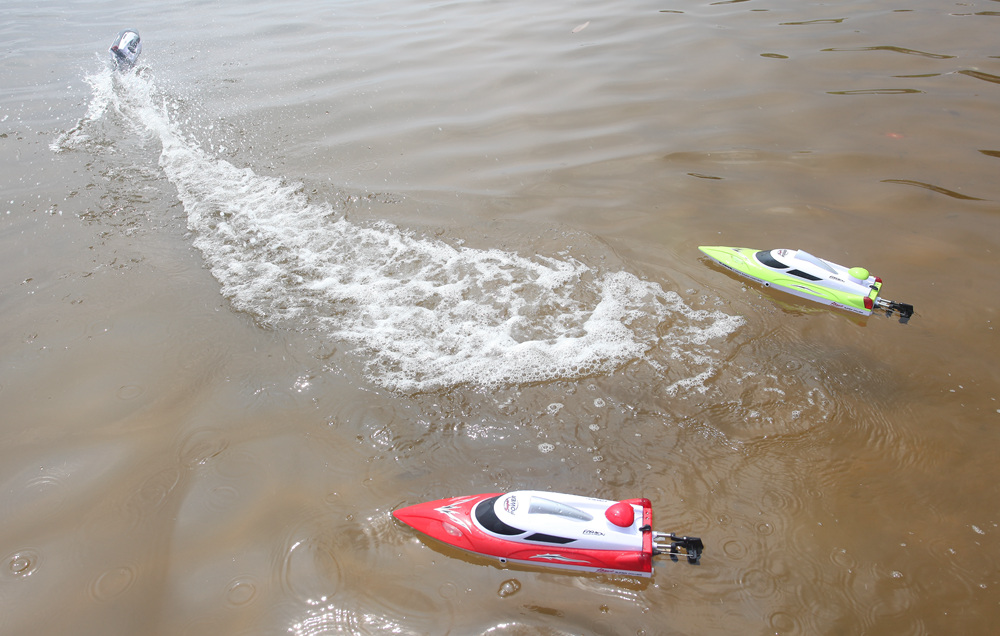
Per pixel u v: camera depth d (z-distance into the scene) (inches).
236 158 744.3
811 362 467.8
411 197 668.7
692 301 527.8
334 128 797.2
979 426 414.6
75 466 418.9
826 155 698.8
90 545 374.3
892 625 318.7
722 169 689.0
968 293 515.2
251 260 593.0
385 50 1010.1
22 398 466.0
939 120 742.5
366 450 422.0
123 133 792.9
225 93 883.4
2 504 398.0
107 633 334.3
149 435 437.7
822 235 586.2
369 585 346.9
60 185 698.2
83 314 536.7
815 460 401.1
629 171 695.1
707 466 401.4
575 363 478.0
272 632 330.3
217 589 349.4
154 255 601.0
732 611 327.0
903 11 1021.8
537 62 945.5
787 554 350.6
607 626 323.6
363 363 486.3
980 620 319.3
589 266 568.1
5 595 351.3
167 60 985.5
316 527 376.5
